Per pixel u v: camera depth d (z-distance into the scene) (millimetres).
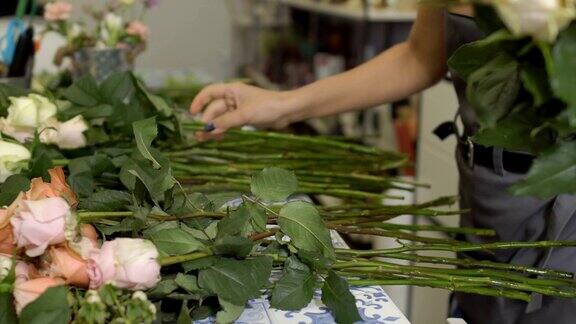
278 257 772
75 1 3572
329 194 1153
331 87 1248
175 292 717
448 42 1070
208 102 1315
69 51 1707
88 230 720
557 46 504
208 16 4344
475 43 582
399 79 1233
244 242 707
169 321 709
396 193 1877
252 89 1278
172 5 4254
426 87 1254
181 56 4352
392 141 2766
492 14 561
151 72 2467
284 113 1255
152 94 1196
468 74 603
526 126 589
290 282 748
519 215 1011
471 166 1062
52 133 1026
